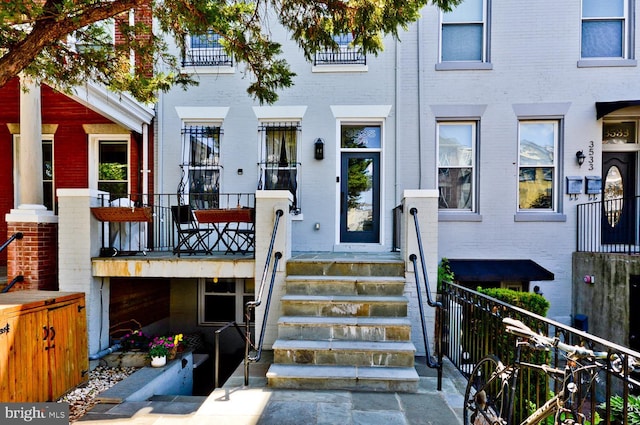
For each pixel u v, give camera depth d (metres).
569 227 6.48
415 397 3.41
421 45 6.68
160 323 7.00
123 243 5.75
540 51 6.53
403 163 6.75
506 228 6.56
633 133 6.77
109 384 4.38
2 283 5.05
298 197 6.90
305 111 6.82
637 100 6.07
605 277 5.67
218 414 3.07
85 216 5.09
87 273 5.07
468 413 3.09
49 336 3.66
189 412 3.27
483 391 2.75
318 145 6.75
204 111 6.90
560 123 6.57
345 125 6.98
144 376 4.25
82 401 3.88
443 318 3.90
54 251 5.35
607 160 6.80
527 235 6.54
